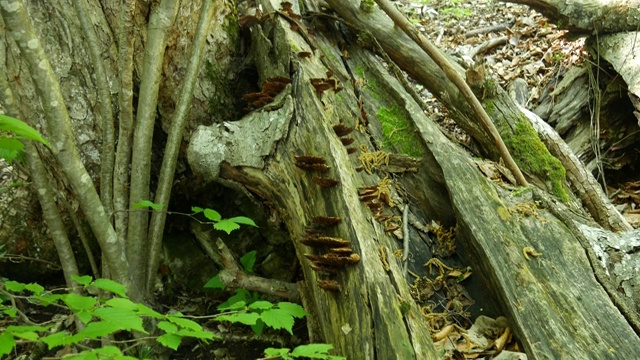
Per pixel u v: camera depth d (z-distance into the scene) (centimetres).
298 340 370
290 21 452
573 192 438
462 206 348
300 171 355
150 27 326
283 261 429
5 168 405
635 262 337
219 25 452
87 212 302
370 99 445
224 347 373
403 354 259
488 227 337
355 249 306
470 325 335
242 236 434
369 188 353
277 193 370
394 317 275
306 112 373
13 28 239
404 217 371
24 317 227
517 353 293
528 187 372
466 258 367
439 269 359
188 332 201
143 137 339
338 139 371
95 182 416
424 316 327
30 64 249
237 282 367
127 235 354
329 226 328
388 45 479
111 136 345
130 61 323
